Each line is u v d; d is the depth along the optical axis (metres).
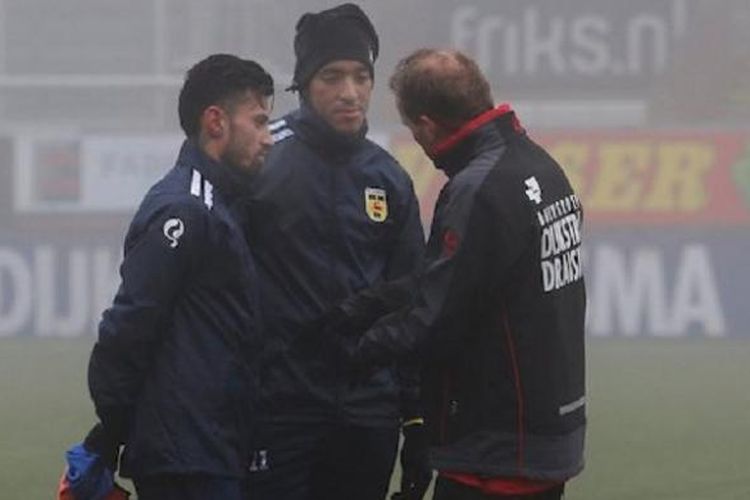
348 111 17.88
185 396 16.17
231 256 16.34
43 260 68.50
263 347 17.39
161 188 16.33
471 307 15.64
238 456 16.50
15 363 57.41
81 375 53.44
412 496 18.11
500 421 15.77
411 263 18.50
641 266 67.31
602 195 68.19
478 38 83.69
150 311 15.91
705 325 66.81
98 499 16.61
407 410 18.25
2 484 32.03
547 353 15.79
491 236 15.56
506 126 16.05
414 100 16.05
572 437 16.05
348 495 18.50
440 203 15.88
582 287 16.39
